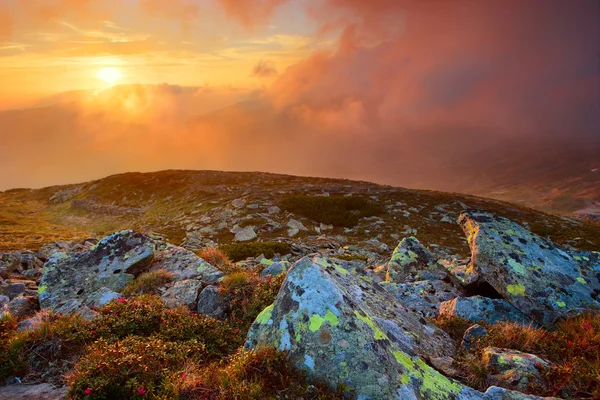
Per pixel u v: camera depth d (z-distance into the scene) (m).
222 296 10.98
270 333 6.33
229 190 58.12
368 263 24.97
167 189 63.06
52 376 7.11
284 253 27.62
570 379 5.91
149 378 6.23
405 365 5.76
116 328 8.61
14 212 63.66
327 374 5.44
